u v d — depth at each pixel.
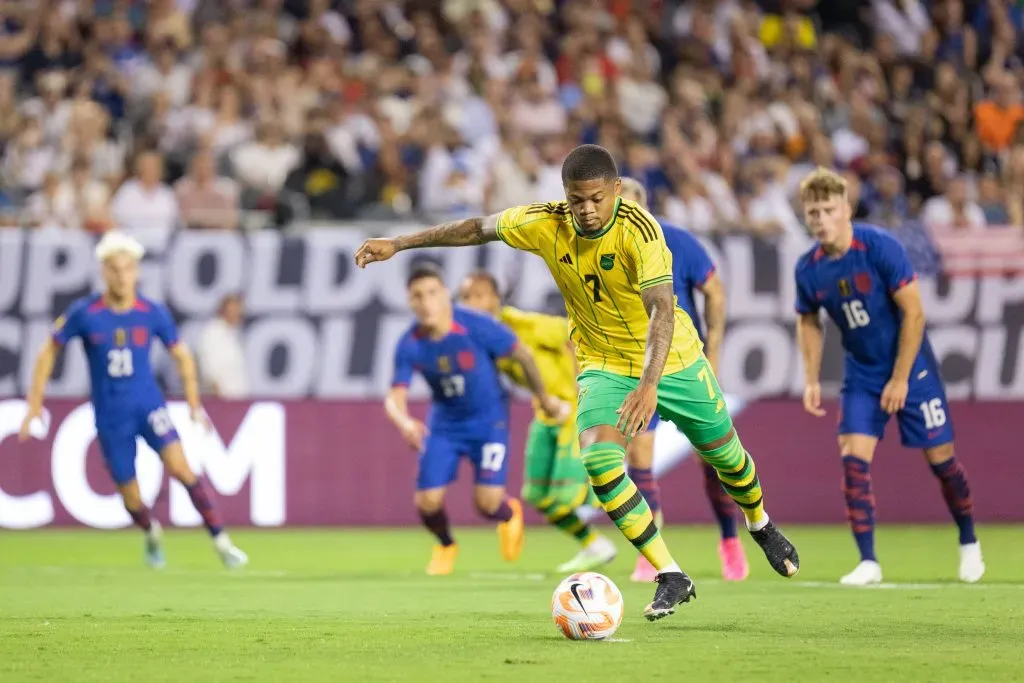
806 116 68.19
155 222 53.12
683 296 32.06
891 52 74.81
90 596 30.17
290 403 52.53
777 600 28.09
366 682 17.12
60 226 53.22
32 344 51.47
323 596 30.09
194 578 36.03
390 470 53.00
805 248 52.59
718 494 34.62
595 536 38.66
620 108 68.88
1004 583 32.88
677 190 61.56
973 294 52.88
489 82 68.62
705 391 23.50
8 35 71.12
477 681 17.09
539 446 39.06
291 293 52.50
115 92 66.88
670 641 21.08
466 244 23.22
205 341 51.94
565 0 76.50
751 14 76.56
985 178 64.38
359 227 52.88
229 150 62.78
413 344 38.22
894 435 53.19
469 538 50.03
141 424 39.56
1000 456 52.91
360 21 74.19
